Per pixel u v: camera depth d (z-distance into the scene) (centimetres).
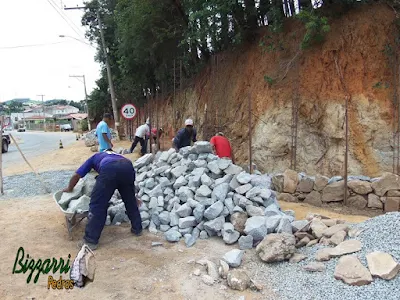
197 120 1449
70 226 530
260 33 1163
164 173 652
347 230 470
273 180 811
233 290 376
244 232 500
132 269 425
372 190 714
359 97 901
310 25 912
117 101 2977
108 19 2277
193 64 1616
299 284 376
